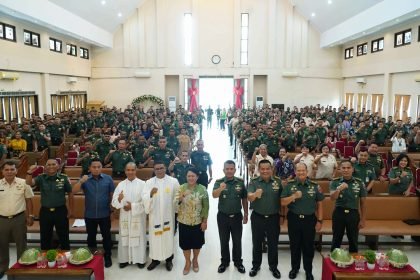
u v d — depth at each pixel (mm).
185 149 10148
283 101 23391
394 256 4312
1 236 4898
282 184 5027
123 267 5312
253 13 22938
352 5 16172
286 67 23188
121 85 23312
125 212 5250
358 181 5020
